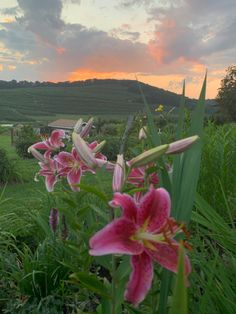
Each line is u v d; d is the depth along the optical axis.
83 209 2.46
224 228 2.32
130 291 1.37
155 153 1.58
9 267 3.87
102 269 3.98
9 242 4.38
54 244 3.64
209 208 2.41
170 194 1.62
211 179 4.59
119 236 1.39
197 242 2.38
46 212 4.81
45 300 3.43
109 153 14.88
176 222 1.41
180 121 1.83
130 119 1.99
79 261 2.59
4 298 3.58
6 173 11.59
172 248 1.41
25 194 9.22
